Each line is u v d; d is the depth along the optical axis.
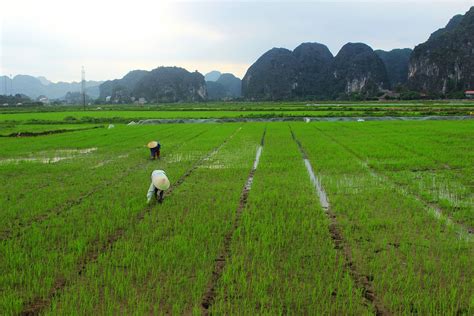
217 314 4.73
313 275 5.66
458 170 13.05
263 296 5.06
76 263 6.14
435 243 6.77
